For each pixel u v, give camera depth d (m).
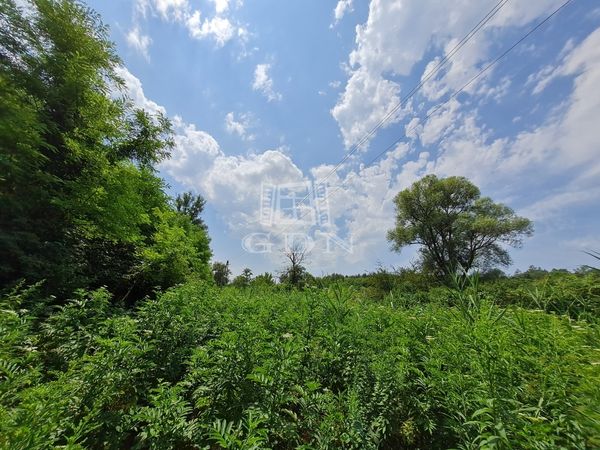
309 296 5.30
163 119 10.62
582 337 2.54
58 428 1.95
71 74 6.67
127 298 8.30
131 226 7.65
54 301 5.15
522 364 2.28
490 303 3.65
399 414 2.45
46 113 6.63
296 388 2.45
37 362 2.98
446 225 27.81
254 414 2.16
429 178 29.86
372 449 2.03
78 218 6.66
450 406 2.21
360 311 4.82
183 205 27.45
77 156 6.79
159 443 2.06
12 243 4.68
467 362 2.47
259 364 2.76
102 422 2.21
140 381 2.98
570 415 1.69
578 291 3.87
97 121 7.44
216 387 2.62
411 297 7.79
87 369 2.52
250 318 4.13
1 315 2.86
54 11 6.80
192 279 9.48
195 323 4.12
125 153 9.88
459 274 4.04
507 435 1.70
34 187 5.56
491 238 26.47
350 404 2.25
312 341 3.54
